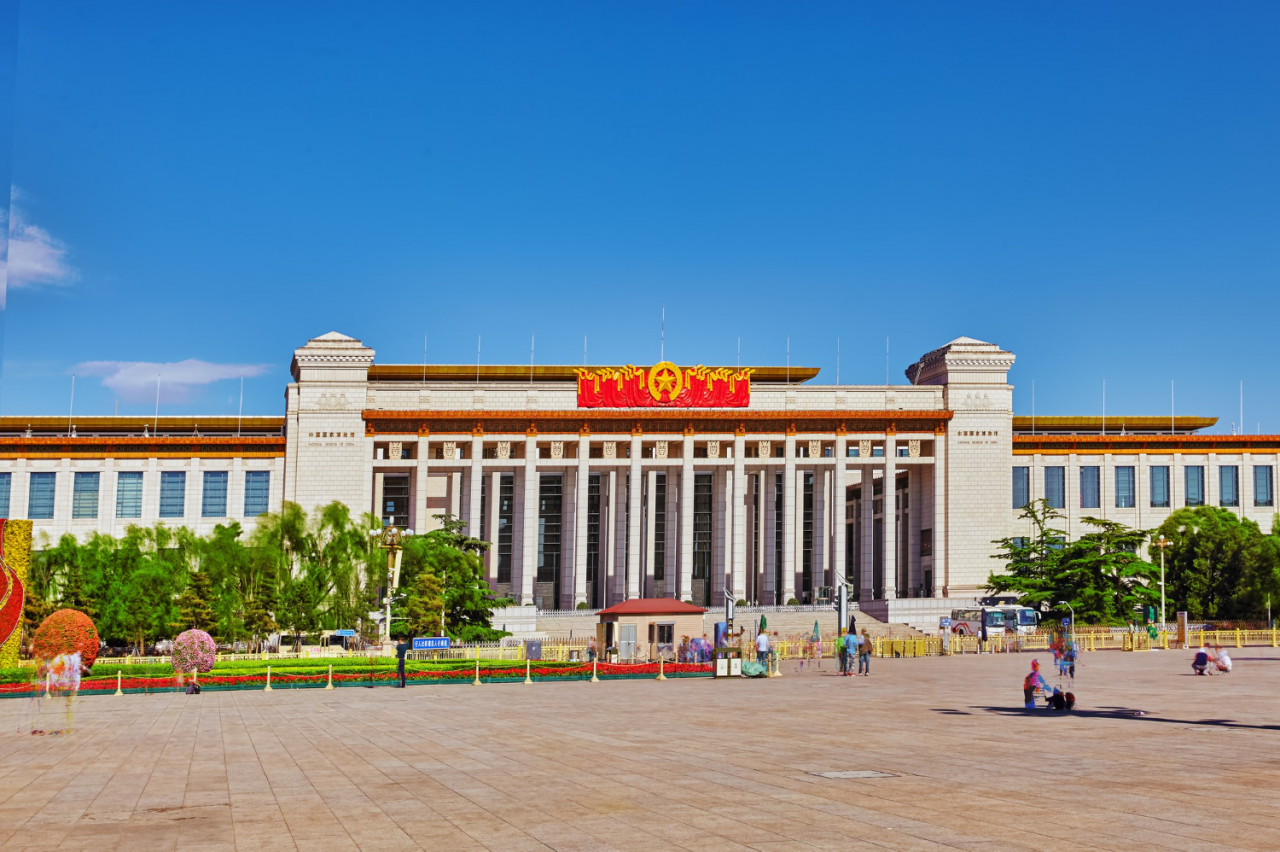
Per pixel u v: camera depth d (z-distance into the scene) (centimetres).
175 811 2133
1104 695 4431
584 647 8862
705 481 15112
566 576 13662
